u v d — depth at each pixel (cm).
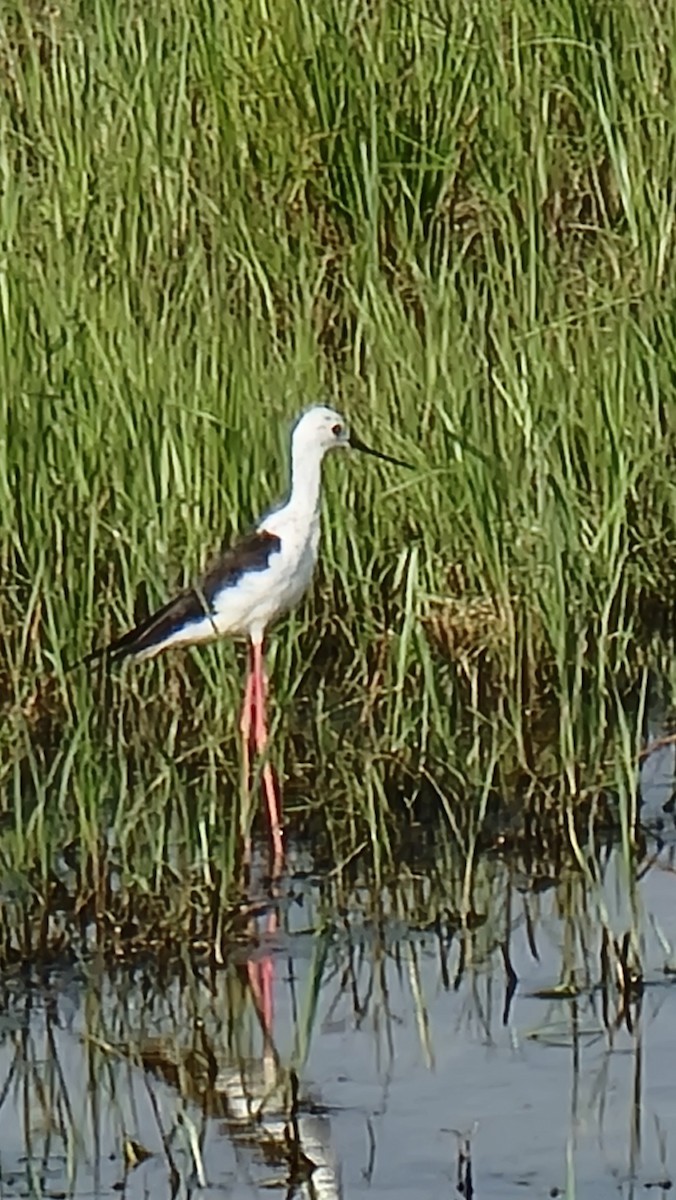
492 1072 943
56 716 1232
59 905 1081
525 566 1264
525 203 1523
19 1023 1002
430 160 1559
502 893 1100
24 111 1538
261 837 1170
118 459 1279
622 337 1378
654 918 1069
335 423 1216
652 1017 983
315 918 1082
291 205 1538
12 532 1276
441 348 1363
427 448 1330
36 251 1398
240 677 1294
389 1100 923
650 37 1588
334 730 1234
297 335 1392
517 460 1305
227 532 1284
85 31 1548
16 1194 859
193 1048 976
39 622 1230
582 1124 900
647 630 1338
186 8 1551
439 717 1168
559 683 1196
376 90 1562
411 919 1079
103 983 1027
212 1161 880
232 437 1288
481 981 1020
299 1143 890
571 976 1018
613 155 1485
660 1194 848
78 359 1304
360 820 1153
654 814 1161
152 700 1230
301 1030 977
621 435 1334
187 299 1378
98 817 1075
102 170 1462
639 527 1370
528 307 1399
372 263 1448
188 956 1041
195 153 1531
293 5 1562
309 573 1209
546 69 1584
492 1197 847
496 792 1178
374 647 1276
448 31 1581
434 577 1295
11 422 1273
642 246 1469
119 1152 892
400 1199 848
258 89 1551
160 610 1206
